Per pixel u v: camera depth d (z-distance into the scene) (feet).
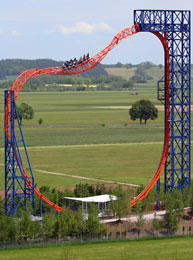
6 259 619.26
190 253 646.74
